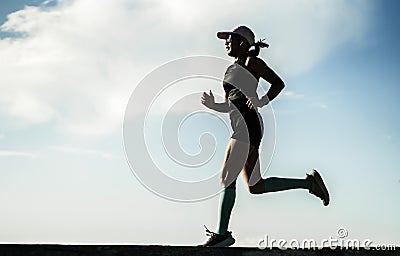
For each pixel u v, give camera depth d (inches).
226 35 185.6
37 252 109.5
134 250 117.1
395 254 144.2
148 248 118.6
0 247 108.1
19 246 109.3
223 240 172.7
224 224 173.8
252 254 128.7
